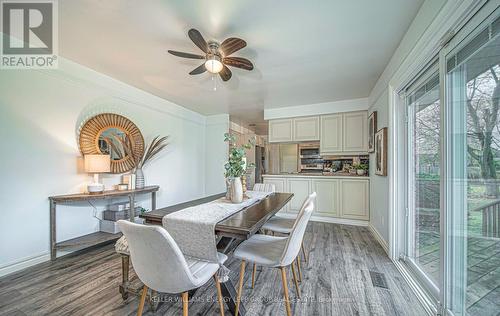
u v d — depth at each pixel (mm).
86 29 1898
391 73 2395
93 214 2844
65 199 2326
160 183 3953
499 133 1025
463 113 1274
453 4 1214
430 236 1825
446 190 1390
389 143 2439
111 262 2340
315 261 2395
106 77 2924
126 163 3197
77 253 2568
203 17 1733
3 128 2055
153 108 3756
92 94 2777
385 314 1552
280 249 1632
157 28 1878
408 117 2252
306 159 5340
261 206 1978
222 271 1528
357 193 3848
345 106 4023
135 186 3260
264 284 1946
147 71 2768
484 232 1135
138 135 3371
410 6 1609
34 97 2258
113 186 3080
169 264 1071
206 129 5305
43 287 1866
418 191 2066
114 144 3041
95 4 1591
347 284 1935
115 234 2752
